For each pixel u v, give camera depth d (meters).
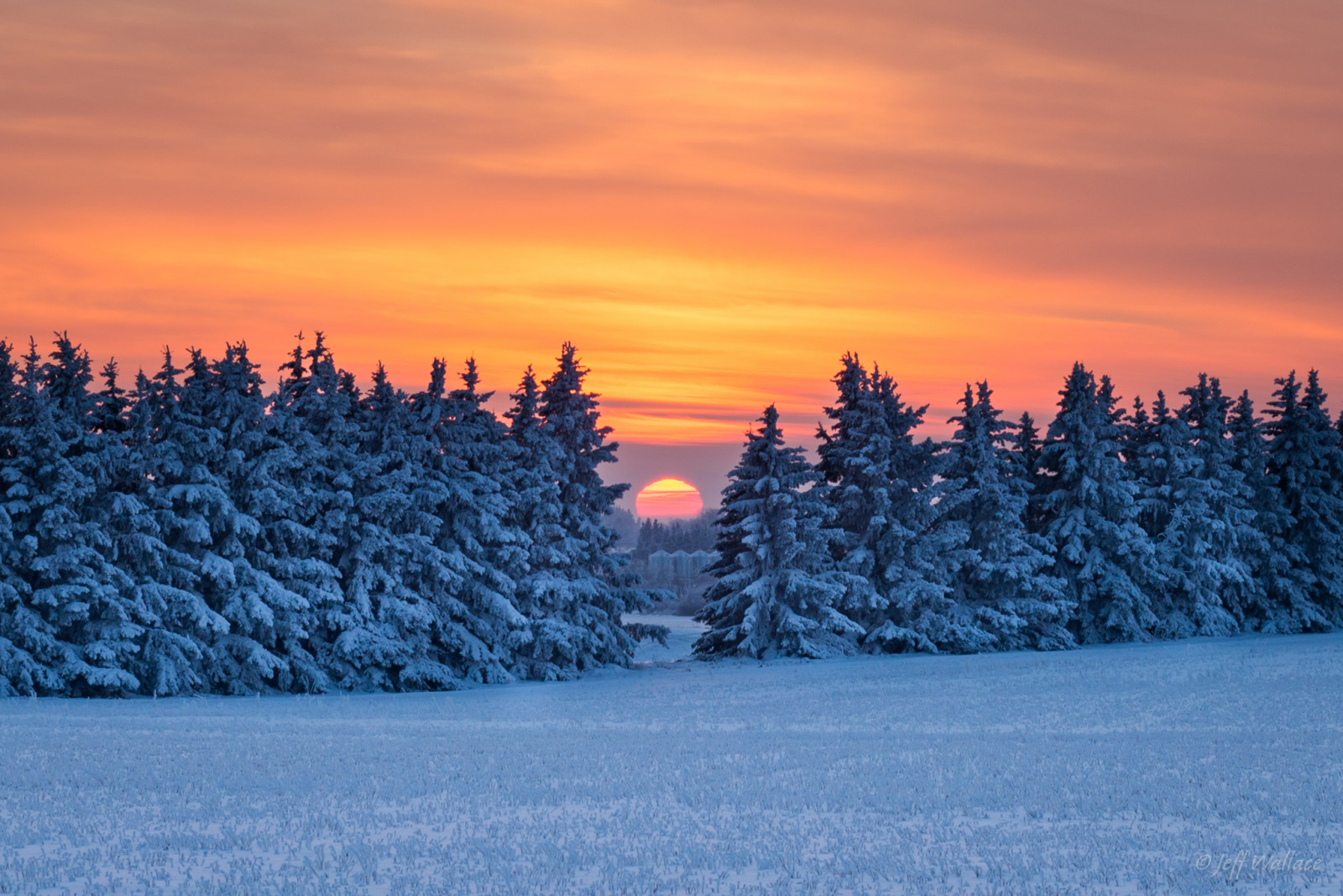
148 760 23.83
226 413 46.19
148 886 14.32
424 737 28.67
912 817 18.61
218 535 45.91
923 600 61.91
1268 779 21.38
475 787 21.20
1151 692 39.31
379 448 52.69
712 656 61.12
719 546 63.19
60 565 40.31
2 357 42.50
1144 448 74.44
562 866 15.26
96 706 37.44
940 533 63.75
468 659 51.47
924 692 41.50
